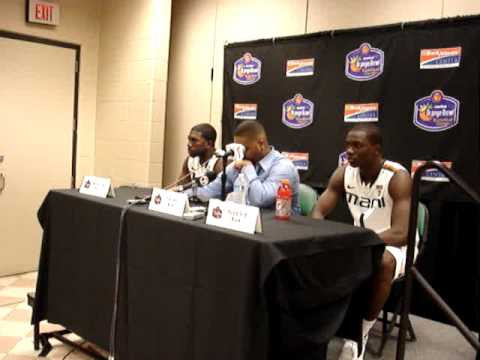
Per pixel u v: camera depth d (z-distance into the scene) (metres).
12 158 4.26
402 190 2.69
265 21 4.12
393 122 3.40
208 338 1.90
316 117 3.77
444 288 3.24
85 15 4.69
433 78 3.23
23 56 4.27
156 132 4.49
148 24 4.42
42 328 3.07
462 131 3.13
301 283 1.83
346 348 2.32
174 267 2.04
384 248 2.24
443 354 2.86
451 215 3.21
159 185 4.56
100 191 2.66
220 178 2.77
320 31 3.77
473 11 3.12
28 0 4.25
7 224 4.27
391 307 2.92
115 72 4.71
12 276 4.30
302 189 3.15
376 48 3.46
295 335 1.80
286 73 3.92
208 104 4.51
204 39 4.53
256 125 2.74
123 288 2.30
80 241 2.57
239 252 1.79
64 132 4.61
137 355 2.22
